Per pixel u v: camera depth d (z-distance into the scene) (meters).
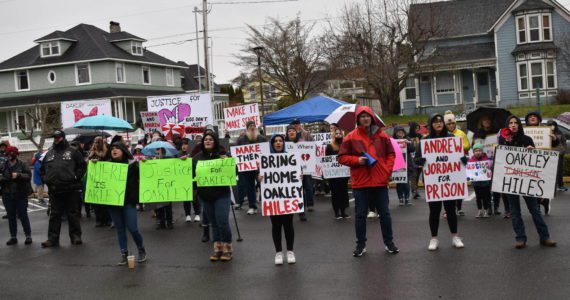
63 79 49.66
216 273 8.61
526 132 10.63
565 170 17.88
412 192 15.88
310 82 46.44
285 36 45.62
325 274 8.12
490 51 43.09
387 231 9.08
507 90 42.22
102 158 9.71
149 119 19.34
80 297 7.80
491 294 6.76
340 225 12.12
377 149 8.88
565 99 39.00
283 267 8.70
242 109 18.56
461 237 10.10
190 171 9.90
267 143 8.90
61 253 10.92
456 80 43.91
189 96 19.27
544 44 40.94
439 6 45.59
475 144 12.13
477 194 12.12
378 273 7.98
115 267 9.47
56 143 11.67
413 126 15.71
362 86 48.50
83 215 16.69
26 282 8.81
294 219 13.26
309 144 13.98
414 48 40.34
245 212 14.70
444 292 6.93
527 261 8.12
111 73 49.09
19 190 11.98
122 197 9.29
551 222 11.02
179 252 10.34
